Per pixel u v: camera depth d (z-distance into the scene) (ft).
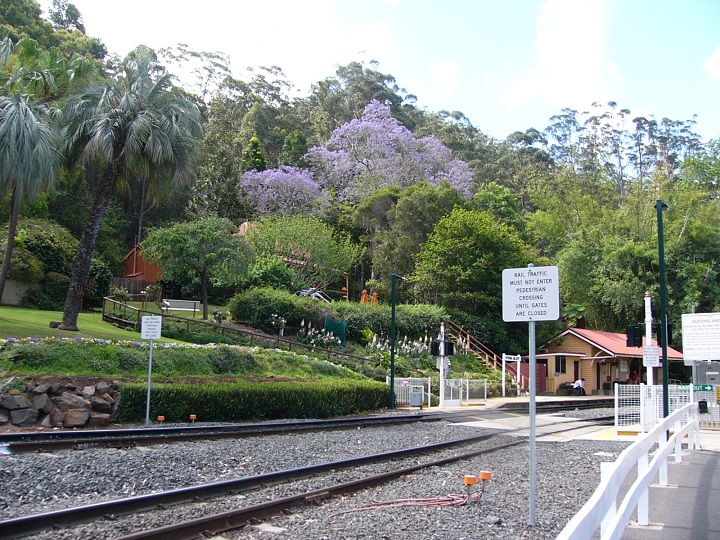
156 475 34.58
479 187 287.28
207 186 178.60
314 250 147.74
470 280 155.02
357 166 223.10
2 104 77.46
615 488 20.01
